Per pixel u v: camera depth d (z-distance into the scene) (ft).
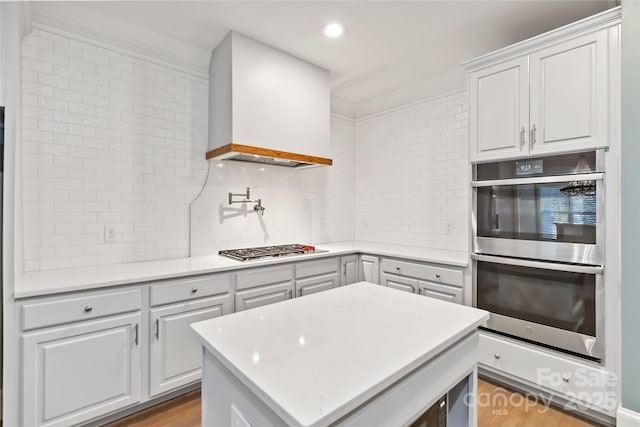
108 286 5.98
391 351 3.00
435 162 10.92
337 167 12.78
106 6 6.84
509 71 7.20
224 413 3.00
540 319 6.80
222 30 7.88
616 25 5.84
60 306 5.52
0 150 4.96
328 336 3.34
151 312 6.51
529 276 6.97
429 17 7.26
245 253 8.93
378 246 11.38
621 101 5.78
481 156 7.67
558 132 6.49
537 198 6.84
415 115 11.46
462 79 10.06
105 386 5.98
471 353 3.83
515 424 6.25
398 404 2.79
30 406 5.25
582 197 6.24
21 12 5.66
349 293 5.01
